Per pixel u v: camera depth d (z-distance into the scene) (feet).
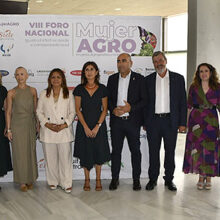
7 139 11.21
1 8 14.58
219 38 17.94
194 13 18.22
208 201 9.93
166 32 30.30
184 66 29.07
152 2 24.17
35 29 11.73
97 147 10.50
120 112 10.23
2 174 10.82
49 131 10.59
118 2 24.31
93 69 10.34
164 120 10.50
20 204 9.84
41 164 12.34
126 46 12.01
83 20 11.82
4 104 10.94
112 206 9.58
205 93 10.74
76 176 12.52
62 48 11.87
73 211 9.24
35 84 11.94
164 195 10.50
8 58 11.75
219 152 10.82
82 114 10.59
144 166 12.51
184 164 11.32
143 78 10.62
